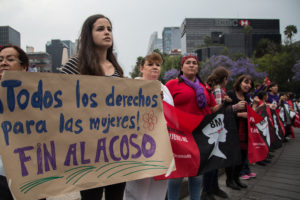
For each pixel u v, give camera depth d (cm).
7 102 126
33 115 133
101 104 156
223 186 371
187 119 233
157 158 178
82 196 162
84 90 150
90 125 151
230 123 266
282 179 413
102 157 153
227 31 14688
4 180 142
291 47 6019
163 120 187
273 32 14800
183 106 257
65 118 142
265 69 5638
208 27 14538
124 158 163
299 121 934
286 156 619
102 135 155
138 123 173
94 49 172
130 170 164
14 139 126
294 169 484
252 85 362
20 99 130
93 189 159
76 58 172
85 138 148
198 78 283
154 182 210
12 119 127
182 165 221
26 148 129
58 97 141
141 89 176
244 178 416
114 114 161
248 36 12712
